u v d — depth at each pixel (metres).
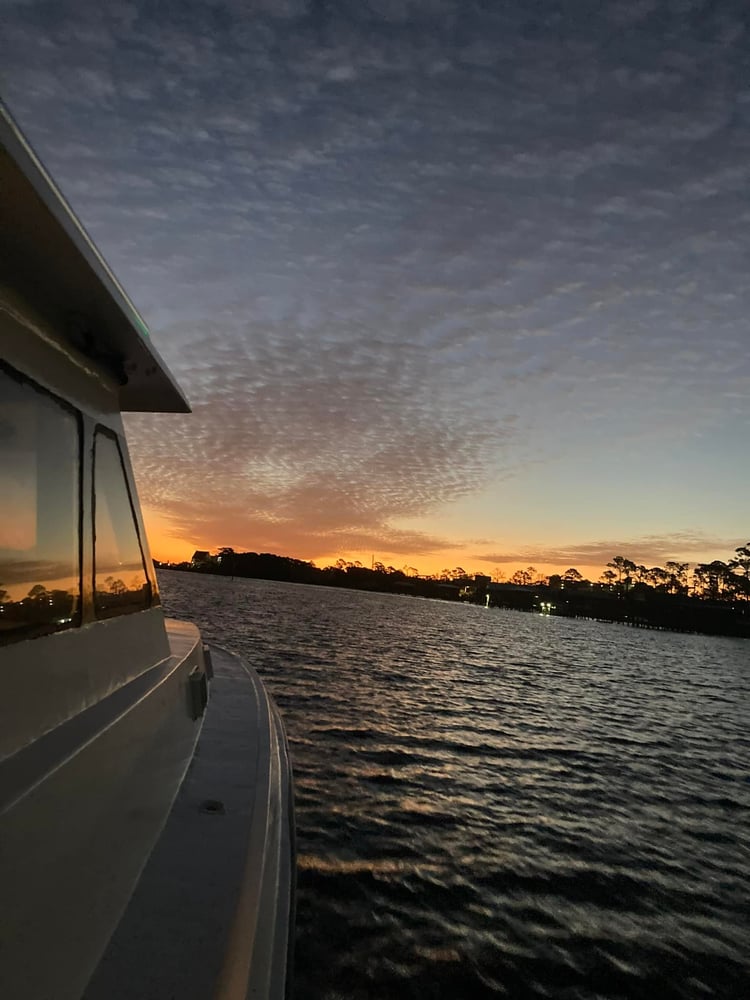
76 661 2.40
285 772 4.45
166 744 3.17
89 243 2.14
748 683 52.78
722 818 12.48
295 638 44.34
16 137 1.59
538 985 5.95
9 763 1.78
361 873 7.84
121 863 2.23
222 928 2.09
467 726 19.47
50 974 1.59
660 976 6.34
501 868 8.57
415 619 107.88
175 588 125.62
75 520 2.57
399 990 5.61
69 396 2.61
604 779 14.77
